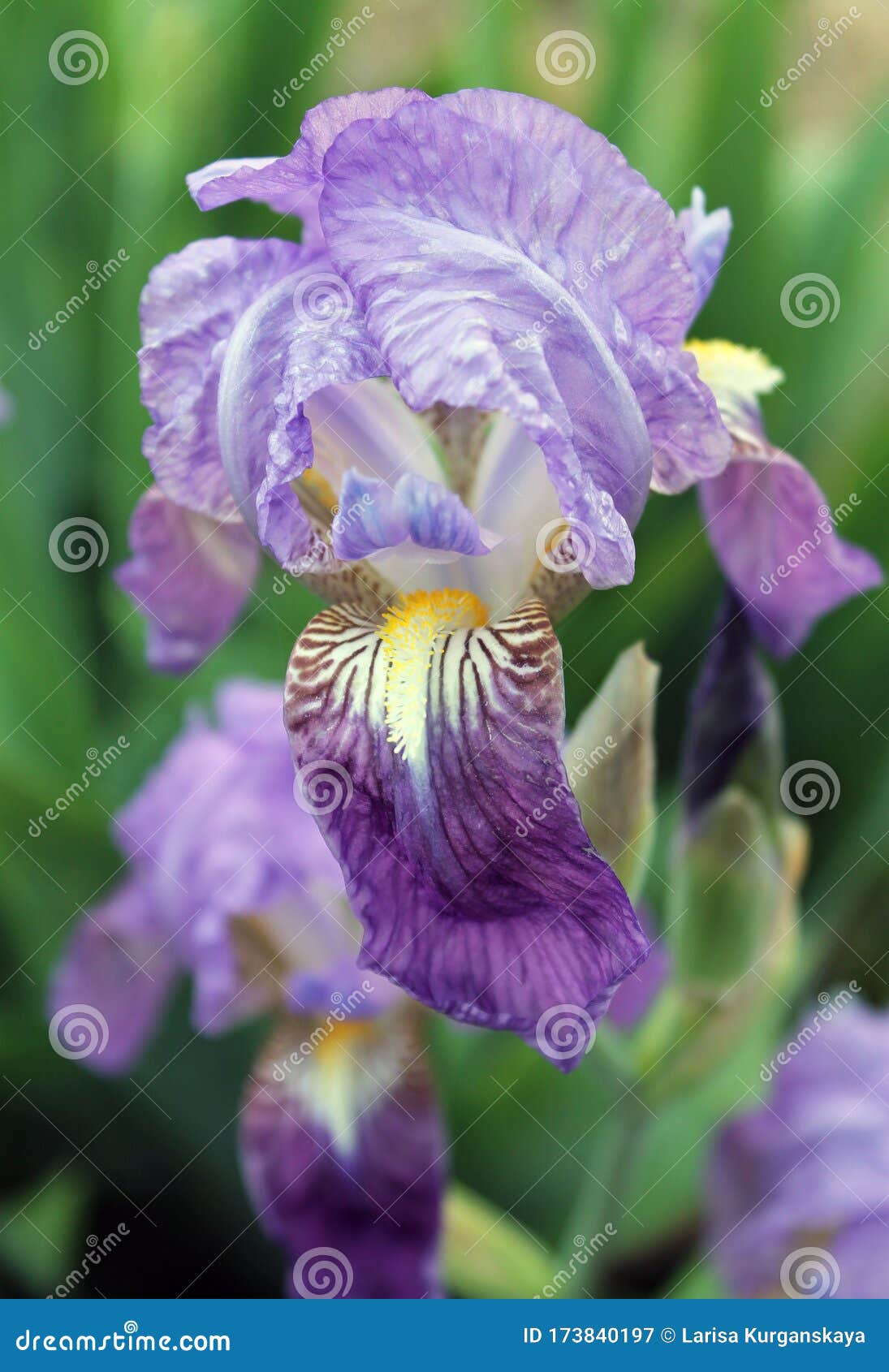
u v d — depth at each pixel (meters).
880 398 0.52
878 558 0.51
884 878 0.47
